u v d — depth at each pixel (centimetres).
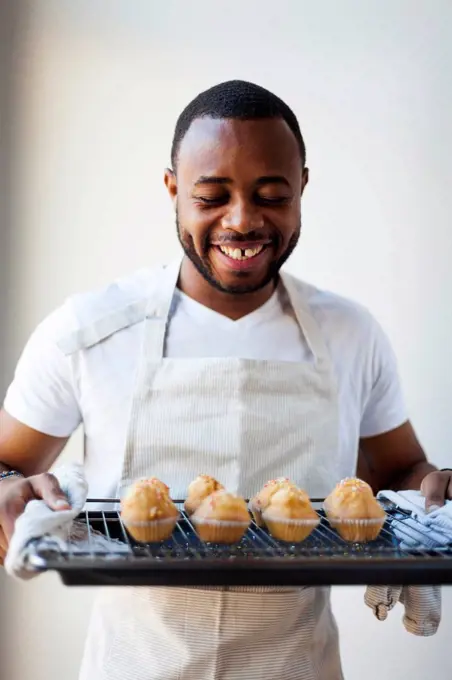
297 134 137
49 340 140
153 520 114
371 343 149
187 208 132
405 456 156
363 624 217
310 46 219
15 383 142
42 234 216
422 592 132
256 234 130
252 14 218
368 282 222
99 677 126
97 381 138
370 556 105
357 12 219
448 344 220
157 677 123
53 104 216
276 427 138
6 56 214
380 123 220
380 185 221
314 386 141
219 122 128
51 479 117
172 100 218
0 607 214
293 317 149
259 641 124
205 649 123
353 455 147
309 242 221
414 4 219
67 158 217
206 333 144
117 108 218
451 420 220
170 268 151
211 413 137
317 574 95
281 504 121
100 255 218
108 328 140
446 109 220
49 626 215
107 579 92
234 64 218
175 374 137
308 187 221
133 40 217
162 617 124
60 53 216
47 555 94
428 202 221
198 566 93
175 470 136
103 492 137
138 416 136
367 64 220
